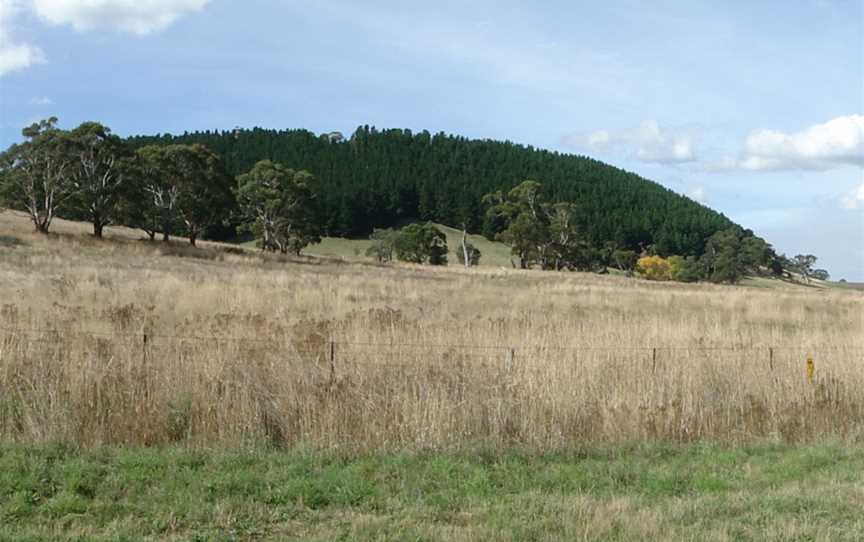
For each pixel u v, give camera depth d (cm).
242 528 608
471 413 909
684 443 932
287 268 5575
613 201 16038
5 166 6141
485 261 12925
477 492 712
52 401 844
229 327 1483
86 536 575
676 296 3628
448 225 15288
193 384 909
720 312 2634
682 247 14200
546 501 680
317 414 887
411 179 16050
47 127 6334
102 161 6569
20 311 1566
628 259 12788
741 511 657
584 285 4828
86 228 7662
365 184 15762
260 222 9225
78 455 773
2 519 609
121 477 711
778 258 13875
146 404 863
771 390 1066
